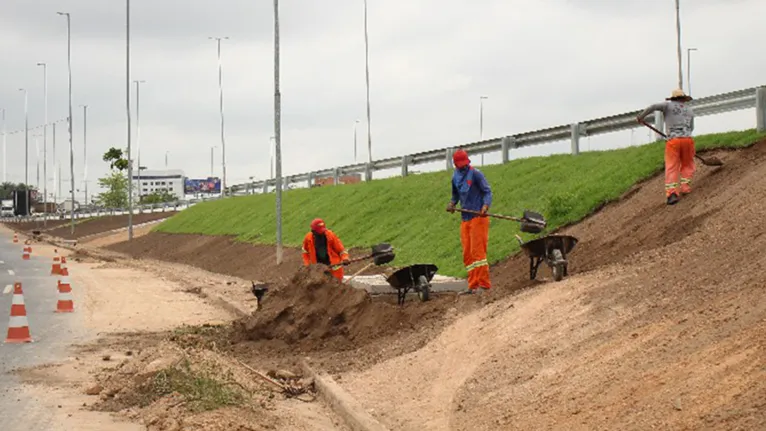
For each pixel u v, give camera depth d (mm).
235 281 29438
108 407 9961
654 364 7223
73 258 46656
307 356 13266
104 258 46344
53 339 16016
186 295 25031
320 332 13930
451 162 31016
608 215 17422
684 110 15414
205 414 8922
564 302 10766
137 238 61375
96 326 17984
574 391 7570
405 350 11977
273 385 11422
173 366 10711
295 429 8969
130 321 18844
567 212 19031
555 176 22516
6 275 33594
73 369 12688
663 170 18266
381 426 8477
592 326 9289
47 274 34281
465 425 8055
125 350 14625
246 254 35750
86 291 26312
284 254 31469
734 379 6129
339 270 16156
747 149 16344
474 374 9648
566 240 12891
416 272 14562
